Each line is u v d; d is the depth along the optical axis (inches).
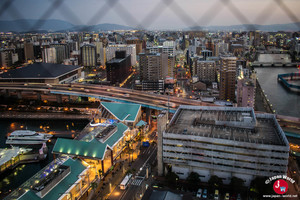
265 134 6481.3
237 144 6072.8
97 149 6860.2
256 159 5999.0
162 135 6712.6
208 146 6343.5
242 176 6259.8
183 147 6565.0
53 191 5383.9
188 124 7244.1
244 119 6884.8
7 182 7303.2
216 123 7135.8
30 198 5034.5
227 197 5836.6
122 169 7367.1
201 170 6599.4
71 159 6555.1
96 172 6732.3
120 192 6269.7
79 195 5880.9
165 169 6943.9
